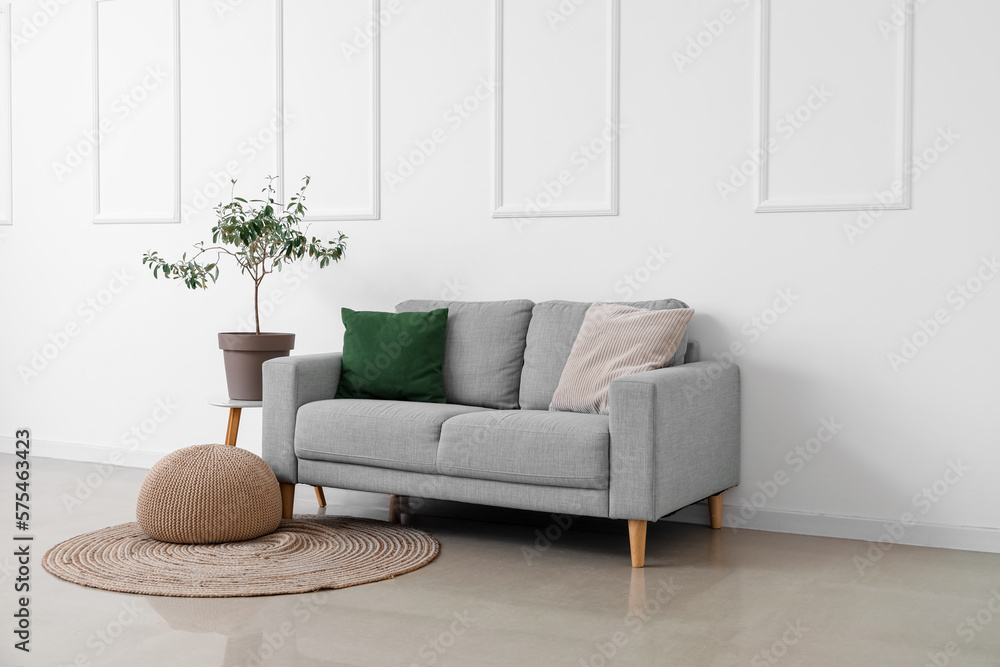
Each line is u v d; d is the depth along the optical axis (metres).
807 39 3.78
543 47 4.23
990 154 3.52
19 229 5.45
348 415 3.69
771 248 3.86
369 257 4.63
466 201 4.41
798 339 3.83
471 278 4.42
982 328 3.55
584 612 2.77
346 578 3.06
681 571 3.23
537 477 3.33
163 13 5.02
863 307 3.72
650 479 3.18
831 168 3.76
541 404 3.90
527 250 4.30
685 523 4.01
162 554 3.29
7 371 5.47
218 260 4.92
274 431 3.87
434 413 3.60
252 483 3.46
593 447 3.23
